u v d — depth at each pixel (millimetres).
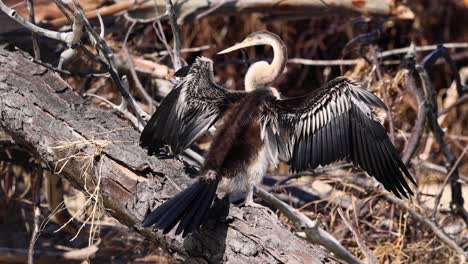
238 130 6980
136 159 7184
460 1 14633
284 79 15055
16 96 8133
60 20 11938
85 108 8109
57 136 7758
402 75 11961
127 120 9555
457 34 14906
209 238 6590
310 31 14906
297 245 6441
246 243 6477
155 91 12383
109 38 12891
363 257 9938
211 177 6621
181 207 6297
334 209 10547
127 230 10828
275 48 7922
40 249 10742
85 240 10914
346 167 11945
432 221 10156
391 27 14398
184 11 12539
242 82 14703
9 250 10094
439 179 12445
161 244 6957
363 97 7008
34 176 11438
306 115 7113
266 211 6871
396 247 9914
